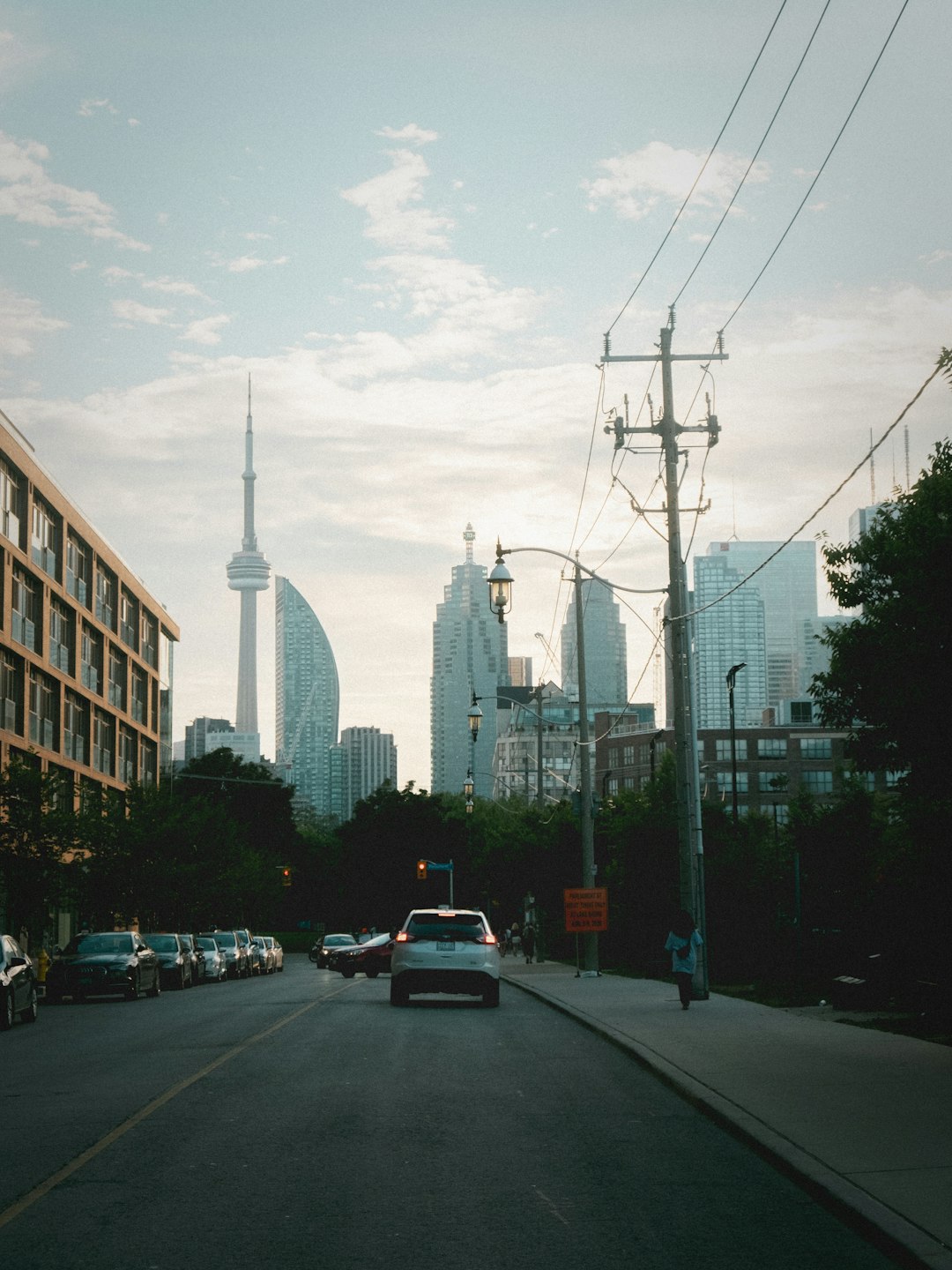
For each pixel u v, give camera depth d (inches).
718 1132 448.5
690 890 1069.1
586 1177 375.6
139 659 3026.6
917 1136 410.3
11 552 2036.2
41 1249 296.0
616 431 1143.0
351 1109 497.4
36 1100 527.5
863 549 631.2
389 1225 318.3
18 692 2116.1
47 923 1732.3
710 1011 934.4
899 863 852.0
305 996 1316.4
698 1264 286.2
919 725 570.3
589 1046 737.6
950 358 534.3
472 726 1908.2
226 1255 291.0
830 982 1024.9
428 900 4001.0
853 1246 301.3
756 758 4992.6
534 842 2214.6
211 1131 448.5
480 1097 530.3
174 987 1643.7
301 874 4586.6
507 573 1090.1
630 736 5447.8
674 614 1116.5
